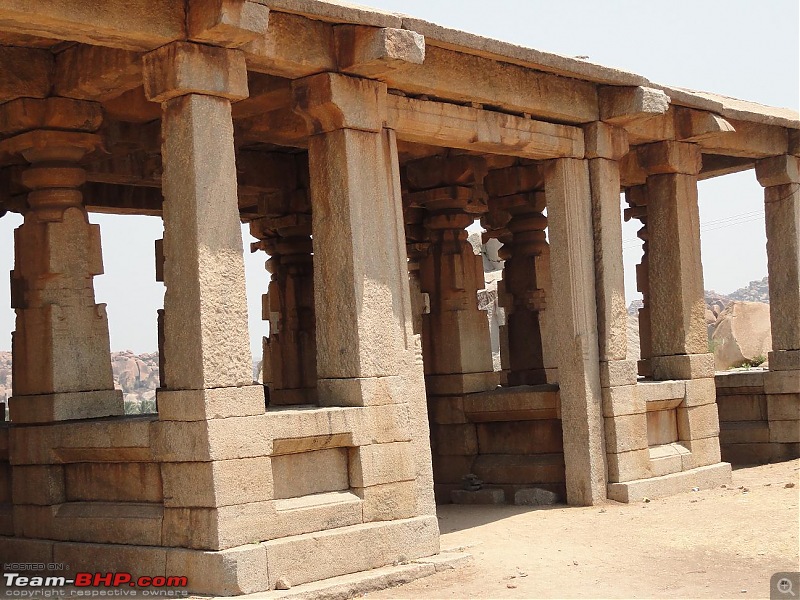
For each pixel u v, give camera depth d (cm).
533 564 935
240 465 811
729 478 1340
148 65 838
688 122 1320
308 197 1411
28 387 937
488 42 1016
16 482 940
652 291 1349
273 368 1516
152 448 830
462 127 1062
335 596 816
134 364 6944
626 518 1110
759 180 1531
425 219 1382
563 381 1204
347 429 892
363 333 923
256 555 797
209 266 820
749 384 1565
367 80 952
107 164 1183
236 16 808
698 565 912
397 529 911
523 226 1448
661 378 1340
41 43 910
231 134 848
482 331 1355
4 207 1155
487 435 1311
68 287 935
